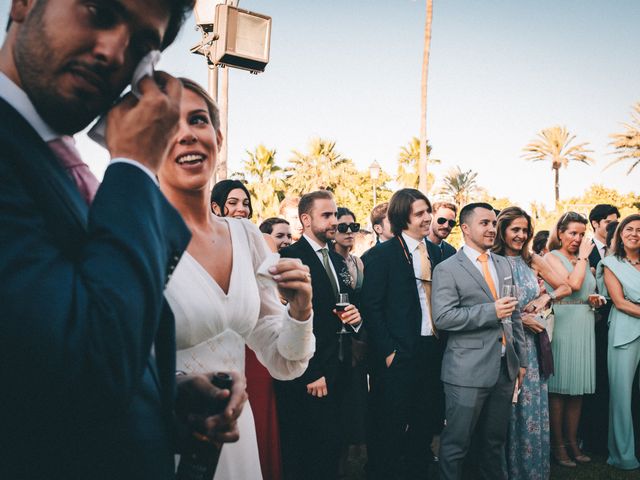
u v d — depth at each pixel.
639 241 4.33
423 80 17.50
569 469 4.24
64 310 0.55
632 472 4.17
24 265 0.54
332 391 3.24
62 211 0.64
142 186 0.67
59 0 0.64
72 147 0.74
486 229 3.51
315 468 3.12
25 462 0.56
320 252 3.61
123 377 0.58
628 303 4.30
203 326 1.19
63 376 0.53
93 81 0.66
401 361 3.52
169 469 0.76
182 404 0.85
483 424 3.43
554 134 47.66
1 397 0.53
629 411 4.26
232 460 1.27
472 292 3.43
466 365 3.30
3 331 0.51
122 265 0.60
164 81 0.74
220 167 4.42
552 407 4.38
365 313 3.68
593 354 4.30
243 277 1.33
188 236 0.75
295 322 1.33
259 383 2.81
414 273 3.79
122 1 0.66
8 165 0.60
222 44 3.59
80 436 0.61
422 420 3.69
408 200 3.88
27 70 0.65
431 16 17.44
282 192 41.88
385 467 3.49
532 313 3.74
